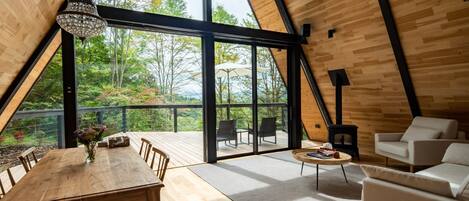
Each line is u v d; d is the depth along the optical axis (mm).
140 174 1700
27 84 3756
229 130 4742
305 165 4121
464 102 3641
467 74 3367
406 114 4457
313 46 5066
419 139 3559
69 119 3227
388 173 1786
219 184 3270
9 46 2514
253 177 3535
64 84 3217
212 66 4379
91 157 2006
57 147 4340
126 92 5395
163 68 5652
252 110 4969
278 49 5277
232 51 4754
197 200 2787
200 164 4238
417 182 1665
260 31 4688
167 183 3326
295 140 5348
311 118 6238
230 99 4742
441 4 3104
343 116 5605
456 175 2326
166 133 6023
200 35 4297
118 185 1493
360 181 3318
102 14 3332
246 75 4906
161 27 3879
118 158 2113
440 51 3424
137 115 5637
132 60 5441
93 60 4691
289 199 2775
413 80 3965
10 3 2051
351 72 4754
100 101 4844
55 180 1580
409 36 3598
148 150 2537
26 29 2617
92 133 1994
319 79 5477
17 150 4004
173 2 4945
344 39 4438
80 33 2062
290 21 5113
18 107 3877
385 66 4164
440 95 3826
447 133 3480
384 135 4051
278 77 5312
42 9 2666
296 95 5305
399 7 3471
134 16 3547
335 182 3293
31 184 1511
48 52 3727
